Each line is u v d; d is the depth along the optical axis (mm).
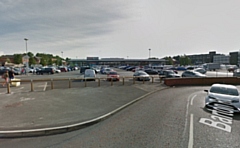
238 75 26375
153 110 7715
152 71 34156
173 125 5676
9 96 10188
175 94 12547
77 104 8336
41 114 6582
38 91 12117
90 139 4586
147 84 17734
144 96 11094
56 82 18562
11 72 16578
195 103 9297
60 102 8711
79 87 14422
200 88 16453
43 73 35281
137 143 4305
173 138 4625
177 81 18578
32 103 8398
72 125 5402
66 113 6773
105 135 4855
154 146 4141
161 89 15047
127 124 5801
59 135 4926
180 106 8547
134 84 17312
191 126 5586
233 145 4234
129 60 100250
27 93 11258
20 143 4387
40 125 5391
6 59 88688
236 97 7480
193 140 4500
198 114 7055
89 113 6812
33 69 40031
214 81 20125
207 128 5418
